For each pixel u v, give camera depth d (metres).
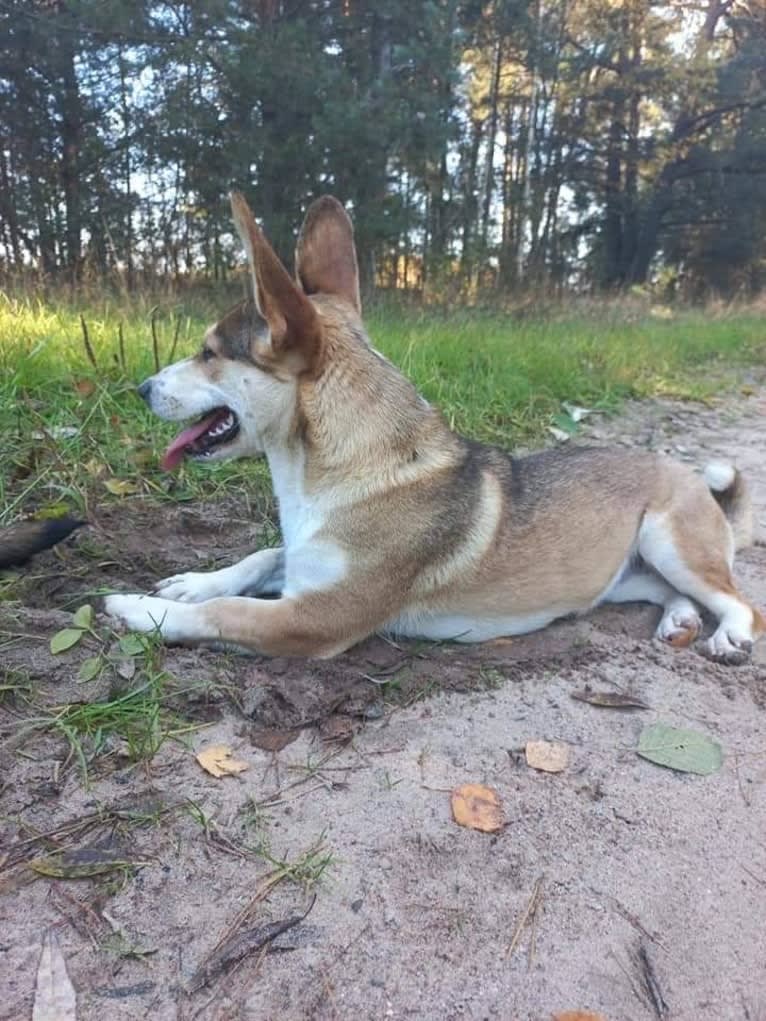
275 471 0.81
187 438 0.83
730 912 0.52
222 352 0.80
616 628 0.90
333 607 0.76
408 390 0.83
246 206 0.72
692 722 0.72
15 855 0.50
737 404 2.34
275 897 0.50
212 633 0.74
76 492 0.98
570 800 0.60
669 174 8.26
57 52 3.73
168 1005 0.42
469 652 0.82
